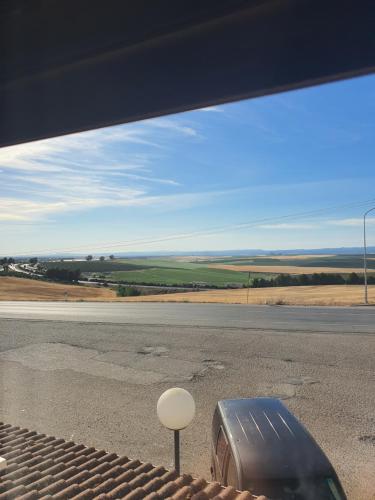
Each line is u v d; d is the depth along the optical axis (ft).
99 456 21.26
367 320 87.10
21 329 83.71
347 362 53.26
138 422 36.40
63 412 39.17
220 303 139.13
